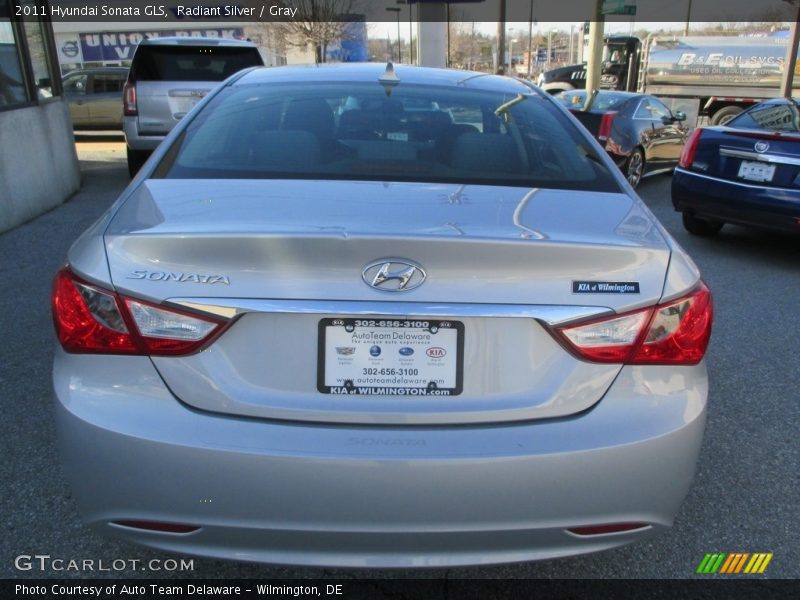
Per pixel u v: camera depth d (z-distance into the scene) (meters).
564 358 1.85
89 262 1.86
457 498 1.77
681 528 2.62
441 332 1.81
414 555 1.83
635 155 10.06
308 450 1.75
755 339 4.48
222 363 1.81
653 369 1.90
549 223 1.99
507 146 2.58
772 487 2.88
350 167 2.38
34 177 7.42
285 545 1.81
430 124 2.68
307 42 28.47
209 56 10.02
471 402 1.83
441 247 1.77
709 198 6.41
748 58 19.88
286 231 1.81
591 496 1.83
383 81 3.01
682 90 20.92
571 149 2.64
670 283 1.90
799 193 5.81
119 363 1.82
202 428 1.77
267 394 1.81
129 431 1.77
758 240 7.19
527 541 1.85
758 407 3.56
